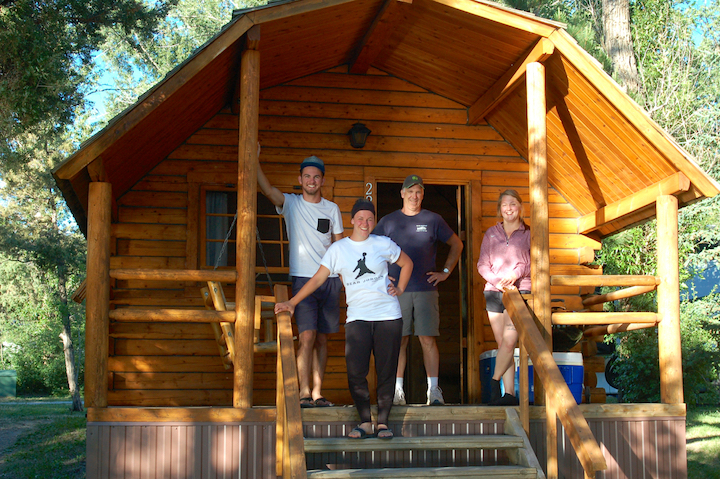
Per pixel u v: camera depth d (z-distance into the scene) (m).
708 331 13.69
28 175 17.67
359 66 7.13
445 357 10.41
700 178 5.54
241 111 5.14
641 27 14.53
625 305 12.56
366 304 4.69
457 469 4.54
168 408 4.76
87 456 4.66
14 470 11.29
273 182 7.01
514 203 5.69
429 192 10.53
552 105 6.27
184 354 6.70
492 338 7.16
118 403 6.55
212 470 4.73
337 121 7.20
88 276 4.86
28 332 29.81
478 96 7.07
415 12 5.72
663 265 5.67
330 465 4.84
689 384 12.98
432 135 7.35
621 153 6.02
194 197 6.86
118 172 5.94
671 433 5.39
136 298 6.69
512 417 5.08
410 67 6.97
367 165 7.20
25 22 9.13
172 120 5.92
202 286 6.79
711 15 15.28
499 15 5.42
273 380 6.75
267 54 5.94
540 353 4.73
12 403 24.30
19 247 18.61
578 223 7.46
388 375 4.70
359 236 4.75
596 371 7.36
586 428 4.20
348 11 5.61
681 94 14.13
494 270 5.77
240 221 5.01
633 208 6.27
